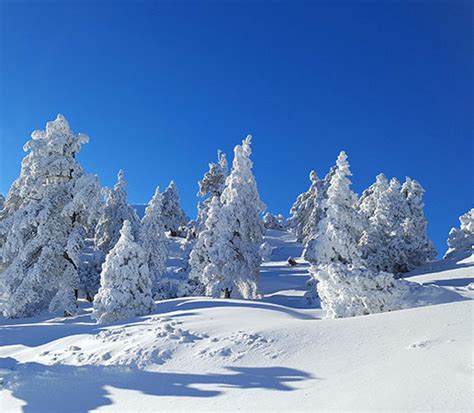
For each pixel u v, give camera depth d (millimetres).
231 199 33031
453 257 38406
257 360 9148
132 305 18781
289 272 46062
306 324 11164
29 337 17219
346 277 14922
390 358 7688
